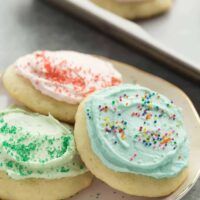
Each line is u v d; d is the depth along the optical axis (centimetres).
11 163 36
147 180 37
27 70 42
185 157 38
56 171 37
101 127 37
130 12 55
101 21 52
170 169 37
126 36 51
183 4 58
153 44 49
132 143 37
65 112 41
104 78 43
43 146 37
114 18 52
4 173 36
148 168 36
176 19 56
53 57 43
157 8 56
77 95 41
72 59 44
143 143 37
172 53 48
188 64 48
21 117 39
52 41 53
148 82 45
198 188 41
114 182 36
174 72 50
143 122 38
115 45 53
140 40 50
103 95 39
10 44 52
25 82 42
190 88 49
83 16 54
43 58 43
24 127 39
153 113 39
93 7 53
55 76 42
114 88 40
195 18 56
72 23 55
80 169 38
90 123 38
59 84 41
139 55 52
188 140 40
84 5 53
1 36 53
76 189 38
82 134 38
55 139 38
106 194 38
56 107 41
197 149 40
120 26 51
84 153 37
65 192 37
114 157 36
